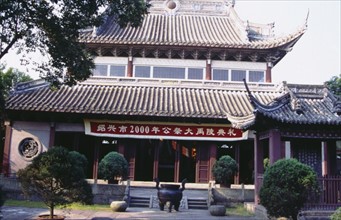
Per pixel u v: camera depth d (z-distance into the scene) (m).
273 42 32.50
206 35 35.91
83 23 15.95
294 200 14.05
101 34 33.81
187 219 18.44
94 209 21.08
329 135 19.06
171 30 36.72
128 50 33.72
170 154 32.53
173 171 32.38
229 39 34.94
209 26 38.75
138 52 33.94
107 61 34.00
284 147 23.94
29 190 14.52
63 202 14.51
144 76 33.91
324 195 17.44
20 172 14.62
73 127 29.78
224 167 26.08
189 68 34.09
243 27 36.06
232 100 30.66
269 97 31.28
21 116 29.27
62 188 14.55
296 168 14.51
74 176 14.62
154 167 29.61
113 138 30.38
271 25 36.50
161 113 27.45
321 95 20.14
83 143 32.09
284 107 19.12
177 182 29.77
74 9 15.60
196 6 41.28
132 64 34.00
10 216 17.52
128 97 30.16
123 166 24.53
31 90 30.12
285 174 14.44
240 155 31.38
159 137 29.19
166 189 21.39
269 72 33.91
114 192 23.69
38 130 29.52
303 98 20.14
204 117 27.73
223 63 34.19
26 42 16.03
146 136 29.22
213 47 32.84
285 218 15.82
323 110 19.14
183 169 32.38
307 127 18.86
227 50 33.41
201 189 28.03
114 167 24.11
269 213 14.79
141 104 28.75
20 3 14.66
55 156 14.60
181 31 36.62
